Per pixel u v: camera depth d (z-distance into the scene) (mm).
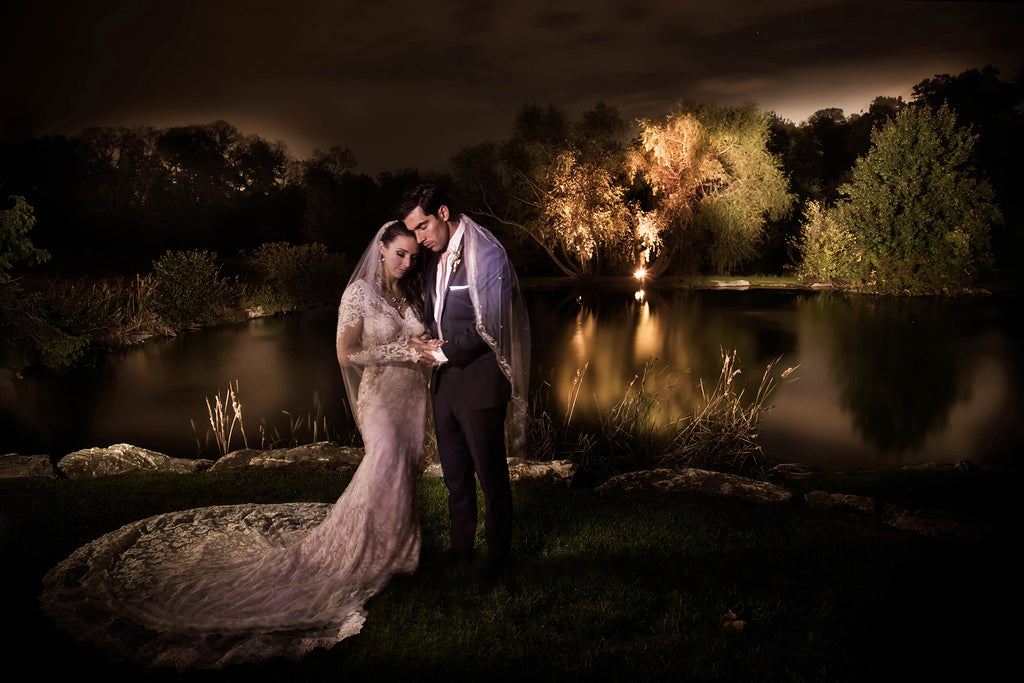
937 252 26188
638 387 10930
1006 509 5141
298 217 41969
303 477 5312
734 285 28859
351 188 34188
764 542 3885
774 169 30469
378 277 3291
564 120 30109
